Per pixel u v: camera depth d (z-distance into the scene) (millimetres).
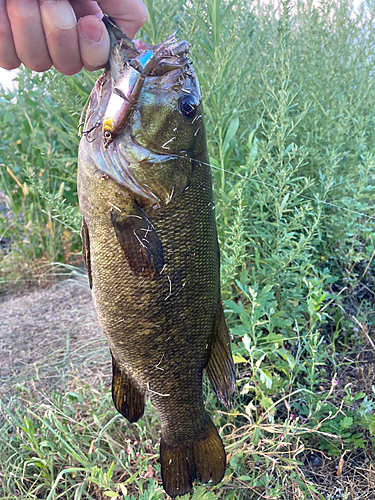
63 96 533
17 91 830
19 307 766
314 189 584
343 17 694
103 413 467
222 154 494
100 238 302
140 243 290
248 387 411
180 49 278
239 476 397
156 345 316
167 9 522
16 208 880
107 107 264
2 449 458
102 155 280
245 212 520
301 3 713
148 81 274
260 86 613
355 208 562
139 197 286
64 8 246
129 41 257
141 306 304
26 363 600
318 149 584
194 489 383
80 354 601
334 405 472
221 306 346
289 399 467
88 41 249
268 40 681
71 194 841
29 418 449
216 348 348
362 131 607
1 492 423
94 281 318
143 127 275
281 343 485
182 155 290
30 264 883
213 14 478
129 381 354
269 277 505
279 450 426
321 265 628
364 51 722
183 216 296
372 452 430
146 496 333
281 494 381
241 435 403
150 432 434
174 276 301
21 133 861
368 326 573
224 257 488
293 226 491
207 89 501
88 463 373
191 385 342
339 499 398
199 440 357
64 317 712
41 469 434
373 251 577
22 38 249
